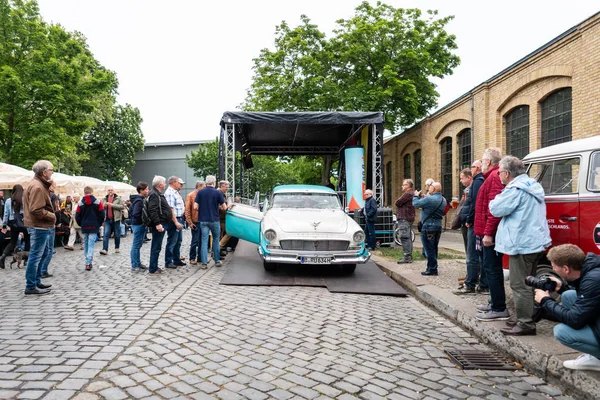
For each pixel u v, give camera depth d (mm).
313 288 7281
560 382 3562
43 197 6258
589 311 3199
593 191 4781
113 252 12336
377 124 14078
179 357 3830
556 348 3920
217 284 7316
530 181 4434
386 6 23656
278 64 23656
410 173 26562
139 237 8508
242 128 17531
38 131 20703
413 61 21797
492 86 16250
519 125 15102
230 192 14789
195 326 4793
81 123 23266
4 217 9578
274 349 4176
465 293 6473
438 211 7848
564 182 5199
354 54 22016
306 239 7797
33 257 6309
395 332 4965
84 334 4387
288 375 3553
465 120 18750
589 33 10961
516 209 4395
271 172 41375
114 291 6570
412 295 7164
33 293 6336
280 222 8234
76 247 13766
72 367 3494
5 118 21844
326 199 9883
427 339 4793
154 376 3393
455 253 11320
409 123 23875
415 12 23391
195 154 48812
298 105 23328
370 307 6121
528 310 4379
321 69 23062
